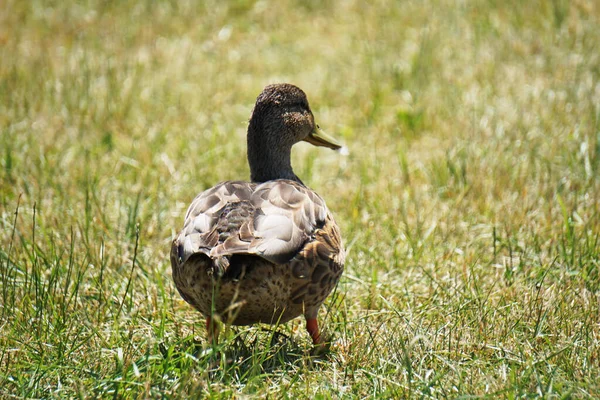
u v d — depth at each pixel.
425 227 11.08
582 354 7.54
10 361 7.67
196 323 8.73
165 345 8.08
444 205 11.67
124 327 8.55
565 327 8.10
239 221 7.36
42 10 19.38
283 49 17.84
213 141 13.45
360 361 7.80
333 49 17.69
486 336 8.05
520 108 14.02
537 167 12.33
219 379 7.30
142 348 8.14
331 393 7.26
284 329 8.75
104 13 19.25
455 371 7.30
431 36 17.52
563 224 10.54
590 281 9.12
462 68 16.11
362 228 11.16
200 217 7.52
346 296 9.44
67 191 11.83
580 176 11.76
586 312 8.34
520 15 17.53
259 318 7.70
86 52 17.30
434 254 10.24
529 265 9.79
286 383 7.47
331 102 15.59
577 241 9.97
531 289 8.91
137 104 15.22
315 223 7.84
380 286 9.52
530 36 16.75
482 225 10.91
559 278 9.27
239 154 13.40
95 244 10.30
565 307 8.52
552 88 14.65
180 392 6.82
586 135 12.57
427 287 9.59
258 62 17.20
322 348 8.23
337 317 8.70
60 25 18.64
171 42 18.08
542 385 6.98
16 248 9.94
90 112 14.65
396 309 8.91
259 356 7.86
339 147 9.99
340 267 8.03
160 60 17.16
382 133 14.30
